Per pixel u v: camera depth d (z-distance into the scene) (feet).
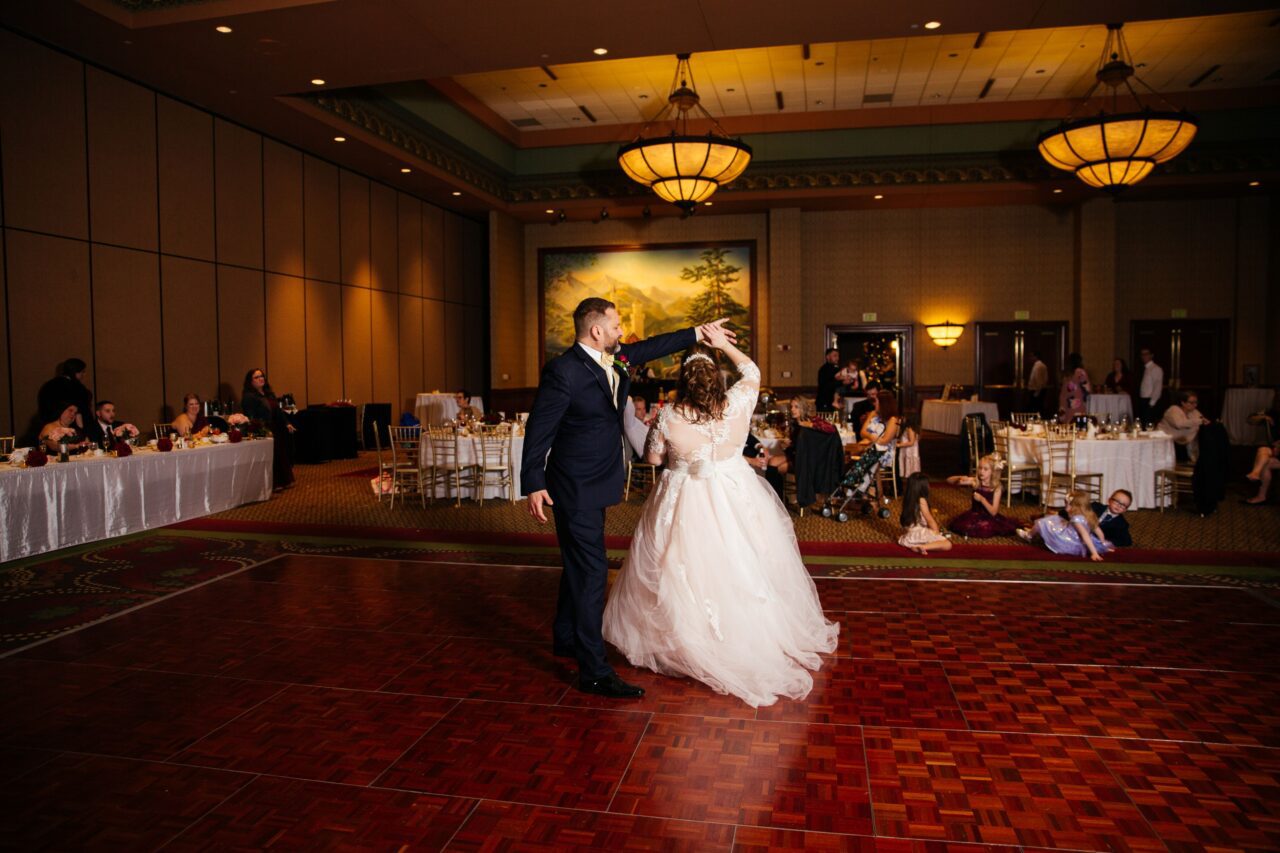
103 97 27.12
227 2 23.40
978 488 21.24
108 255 27.35
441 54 26.50
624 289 53.01
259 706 10.22
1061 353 49.14
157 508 21.86
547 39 25.52
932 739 9.23
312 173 37.88
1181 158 42.70
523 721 9.76
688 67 37.96
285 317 36.14
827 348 51.47
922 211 50.44
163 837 7.34
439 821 7.58
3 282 23.93
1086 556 18.24
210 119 31.73
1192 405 28.35
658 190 36.55
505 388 51.19
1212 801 7.84
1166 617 13.64
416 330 47.26
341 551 19.19
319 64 27.12
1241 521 22.53
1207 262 47.75
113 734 9.44
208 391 31.71
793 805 7.84
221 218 32.30
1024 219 49.52
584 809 7.78
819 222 51.39
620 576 11.78
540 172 49.47
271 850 7.14
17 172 24.26
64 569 17.34
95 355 26.89
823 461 23.43
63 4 22.50
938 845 7.16
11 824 7.55
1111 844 7.14
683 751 8.97
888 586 15.78
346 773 8.50
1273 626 13.07
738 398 11.18
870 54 36.32
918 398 50.72
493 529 21.98
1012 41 34.76
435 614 14.12
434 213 49.11
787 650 11.24
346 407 38.55
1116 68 32.24
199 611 14.32
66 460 19.47
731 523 10.86
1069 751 8.89
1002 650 12.10
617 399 10.59
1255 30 33.68
